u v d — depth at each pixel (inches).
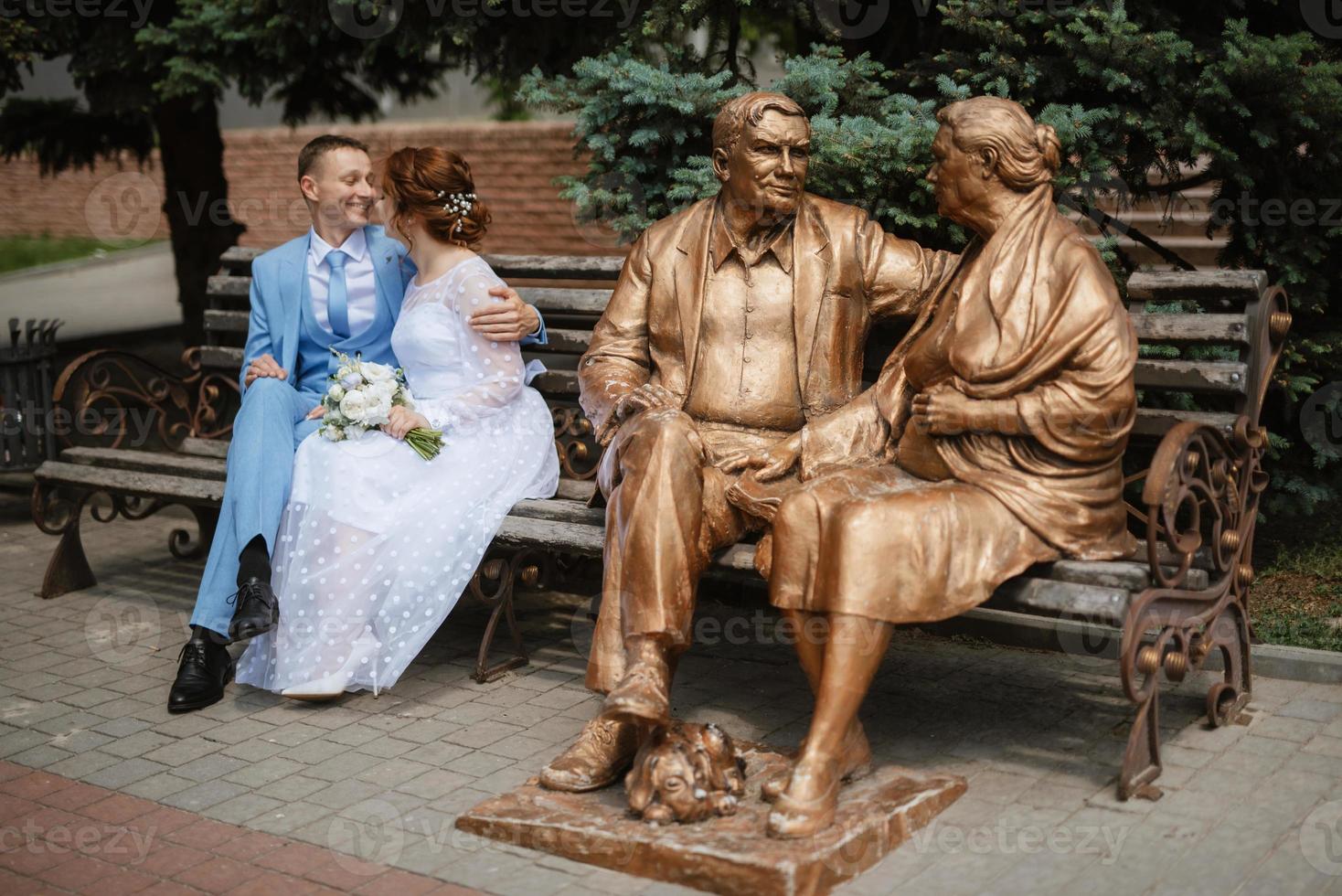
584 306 197.8
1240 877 117.0
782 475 151.0
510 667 175.9
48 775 145.1
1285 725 150.6
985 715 156.9
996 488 134.6
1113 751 145.7
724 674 173.9
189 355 225.9
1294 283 199.2
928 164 188.7
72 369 214.8
